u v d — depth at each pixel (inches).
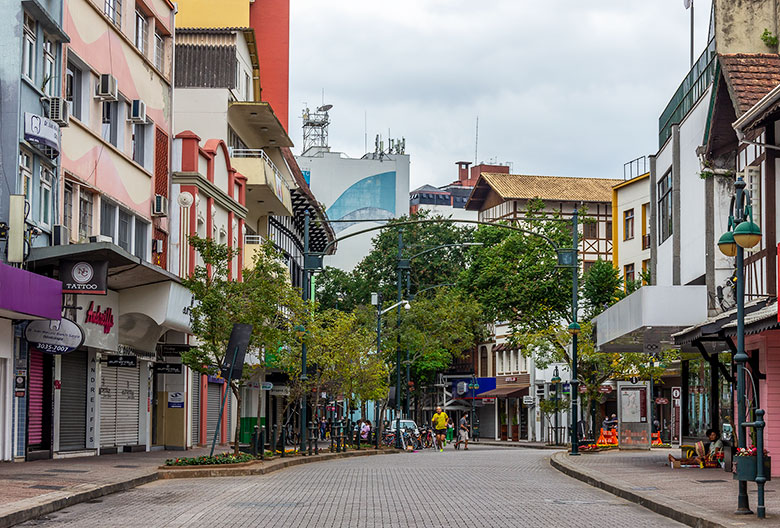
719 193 1131.9
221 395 1788.9
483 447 2554.1
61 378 1154.7
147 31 1451.8
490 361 3476.9
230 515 636.1
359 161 4424.2
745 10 1089.4
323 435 2736.2
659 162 1453.0
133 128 1380.4
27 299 916.0
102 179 1240.2
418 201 4736.7
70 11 1134.4
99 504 691.4
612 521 631.8
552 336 2187.5
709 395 1143.6
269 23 2341.3
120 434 1341.0
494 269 2443.4
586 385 2167.8
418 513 657.6
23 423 1020.5
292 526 583.8
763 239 975.6
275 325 1173.1
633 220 2770.7
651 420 2444.6
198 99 1868.8
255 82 2149.4
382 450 1921.8
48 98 1040.8
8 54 974.4
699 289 1070.4
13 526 561.9
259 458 1152.8
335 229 4384.8
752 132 985.5
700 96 1200.8
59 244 1066.1
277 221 2354.8
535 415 3120.1
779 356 930.7
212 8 1956.2
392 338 2591.0
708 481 886.4
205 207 1635.1
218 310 1104.2
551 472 1143.6
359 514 649.0
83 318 1141.7
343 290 3538.4
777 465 925.8
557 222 2476.6
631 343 1330.0
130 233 1355.8
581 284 2488.9
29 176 1019.3
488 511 674.8
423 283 3489.2
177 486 861.2
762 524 566.6
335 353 1838.1
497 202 3521.2
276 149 2279.8
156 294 1262.3
